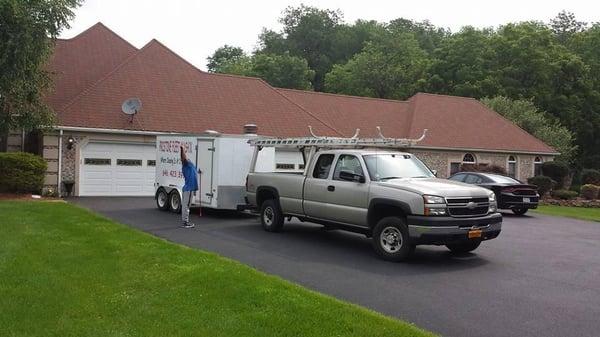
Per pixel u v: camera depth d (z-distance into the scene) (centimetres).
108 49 2781
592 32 6012
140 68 2550
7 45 1603
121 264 816
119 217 1539
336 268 916
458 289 795
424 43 7594
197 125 2388
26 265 775
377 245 1013
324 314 599
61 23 1730
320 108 3238
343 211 1097
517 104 4066
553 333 602
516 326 624
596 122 5003
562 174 3338
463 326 619
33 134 2239
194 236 1227
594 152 5156
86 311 590
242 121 2534
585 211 2394
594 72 5353
